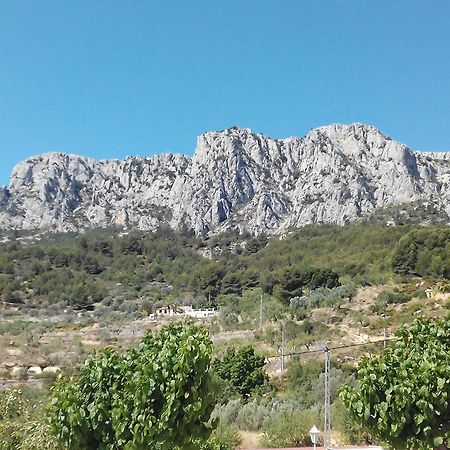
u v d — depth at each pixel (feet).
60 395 29.81
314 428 73.61
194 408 26.48
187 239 461.37
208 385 27.66
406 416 30.37
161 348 28.96
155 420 26.66
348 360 145.07
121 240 426.51
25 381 140.87
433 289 209.15
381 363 32.07
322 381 124.26
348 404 32.99
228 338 186.39
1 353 174.70
